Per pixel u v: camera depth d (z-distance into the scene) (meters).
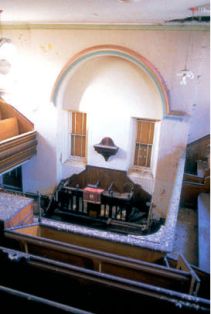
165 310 1.74
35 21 7.01
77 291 1.96
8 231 2.45
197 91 6.99
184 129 7.30
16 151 7.77
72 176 9.22
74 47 7.46
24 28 7.63
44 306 1.61
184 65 6.84
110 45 7.12
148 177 8.45
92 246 2.94
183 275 2.00
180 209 5.77
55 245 2.30
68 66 7.65
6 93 8.48
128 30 6.90
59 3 3.54
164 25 6.56
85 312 1.55
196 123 7.31
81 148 9.09
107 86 7.93
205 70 6.75
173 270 2.03
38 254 2.45
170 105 7.27
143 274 2.15
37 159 8.98
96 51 7.27
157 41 6.81
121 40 7.04
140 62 7.08
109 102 8.09
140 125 8.28
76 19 6.17
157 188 8.08
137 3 3.54
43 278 2.03
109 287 1.83
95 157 8.82
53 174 8.99
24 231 2.74
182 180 5.47
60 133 8.70
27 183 9.42
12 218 2.62
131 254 2.81
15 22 7.44
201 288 2.38
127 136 8.27
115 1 3.34
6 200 2.98
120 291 1.80
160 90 7.17
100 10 4.36
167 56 6.87
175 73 6.96
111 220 8.07
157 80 7.10
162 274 2.04
